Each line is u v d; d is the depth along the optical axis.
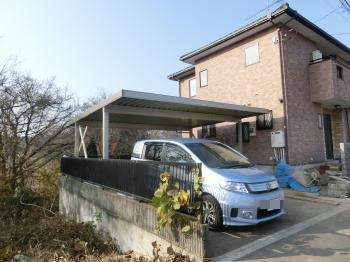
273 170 10.41
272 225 5.20
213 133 14.02
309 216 5.68
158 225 4.05
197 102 8.46
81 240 6.22
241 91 12.55
